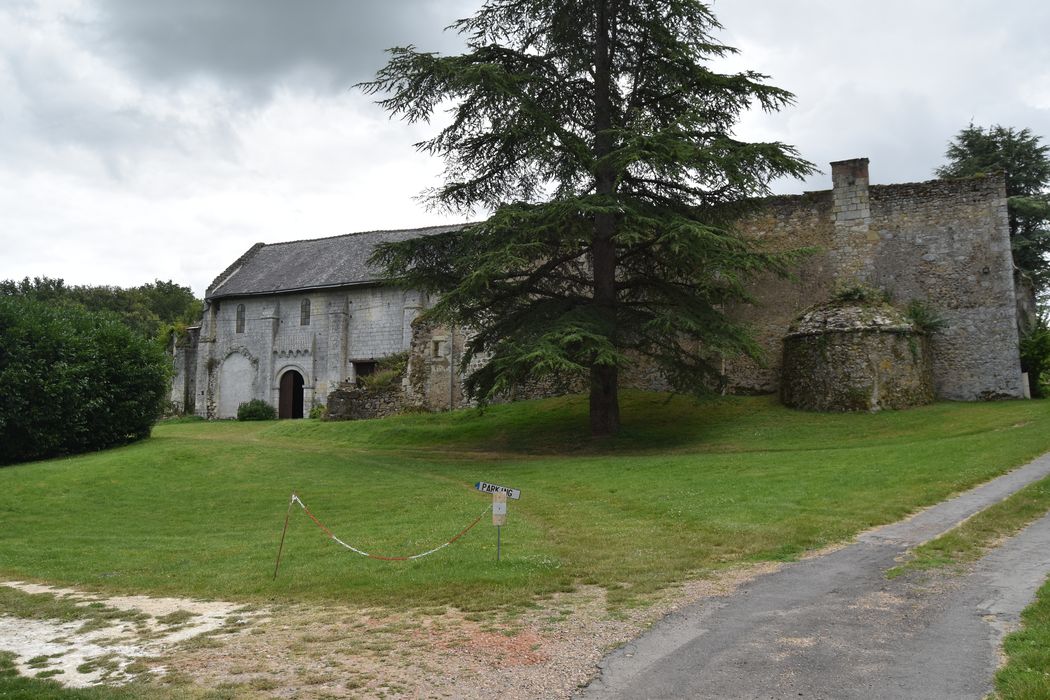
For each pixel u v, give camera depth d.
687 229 18.45
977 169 35.41
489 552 9.48
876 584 7.37
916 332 23.73
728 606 6.91
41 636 7.31
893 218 26.25
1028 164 35.12
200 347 44.09
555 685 5.39
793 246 27.27
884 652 5.64
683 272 21.56
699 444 20.33
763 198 21.25
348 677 5.71
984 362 24.62
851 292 24.81
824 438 19.97
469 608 7.29
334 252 43.78
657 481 14.31
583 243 20.98
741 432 21.50
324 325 40.78
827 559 8.41
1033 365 24.94
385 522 12.40
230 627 7.22
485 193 21.91
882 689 5.00
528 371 18.95
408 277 21.45
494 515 9.06
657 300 21.97
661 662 5.68
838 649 5.74
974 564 7.89
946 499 11.22
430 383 32.03
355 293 40.03
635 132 19.00
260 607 7.93
